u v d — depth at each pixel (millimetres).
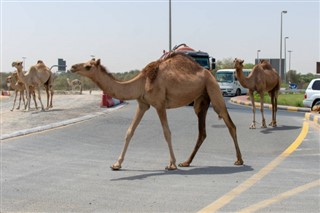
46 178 9242
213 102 10250
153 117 21172
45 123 18609
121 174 9492
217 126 17875
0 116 21391
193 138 14797
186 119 20547
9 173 9734
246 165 10242
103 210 7008
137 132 16219
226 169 9812
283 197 7465
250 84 17250
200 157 11367
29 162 10914
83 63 9523
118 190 8172
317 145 13008
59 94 47594
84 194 7961
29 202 7531
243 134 15633
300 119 20938
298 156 11344
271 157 11273
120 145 13445
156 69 9805
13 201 7602
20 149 12633
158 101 9805
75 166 10414
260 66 17703
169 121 19656
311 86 26109
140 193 7930
